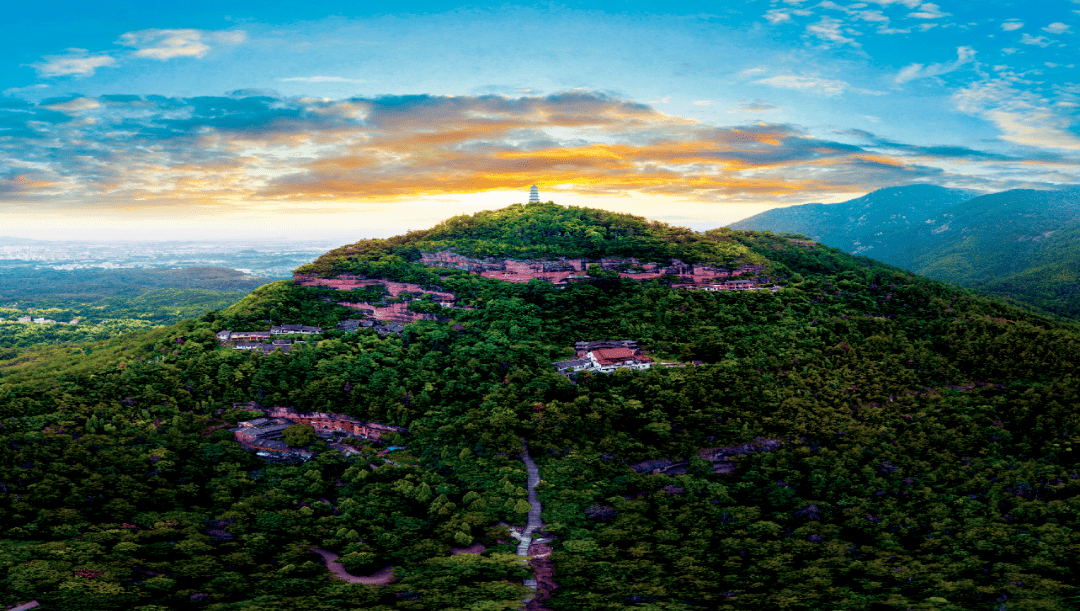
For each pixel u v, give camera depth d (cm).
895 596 10550
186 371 16712
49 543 11212
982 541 12200
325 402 15900
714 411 15175
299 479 13575
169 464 13588
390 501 12988
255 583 10538
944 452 14512
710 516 12625
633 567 11062
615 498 12962
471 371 16838
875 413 15688
